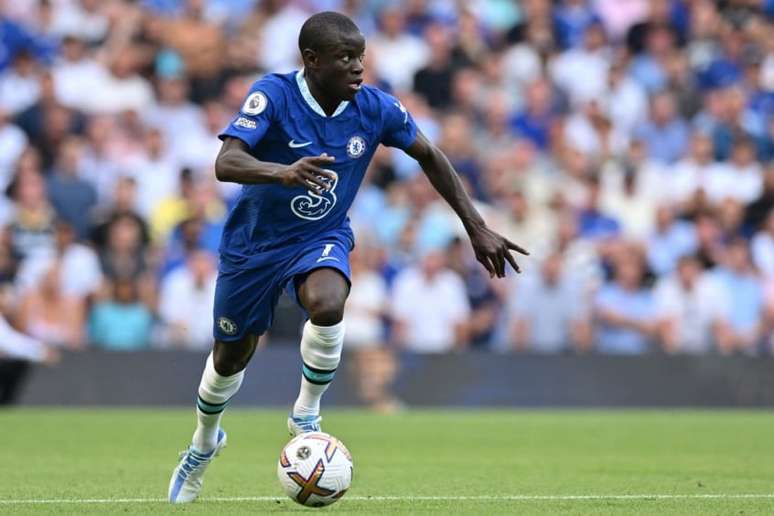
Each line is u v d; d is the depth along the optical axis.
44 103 59.31
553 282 55.53
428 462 30.81
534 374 53.53
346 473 19.06
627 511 19.98
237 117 19.86
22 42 62.03
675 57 70.19
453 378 52.75
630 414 51.69
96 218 56.16
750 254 61.41
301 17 66.38
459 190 21.62
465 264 55.97
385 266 55.62
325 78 19.98
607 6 71.06
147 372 51.03
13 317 51.03
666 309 57.06
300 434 19.84
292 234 20.45
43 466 29.11
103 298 52.00
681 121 67.25
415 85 65.44
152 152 59.25
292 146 20.31
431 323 54.78
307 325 20.00
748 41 71.38
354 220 58.44
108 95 61.56
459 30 67.19
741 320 58.62
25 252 53.16
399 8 67.19
